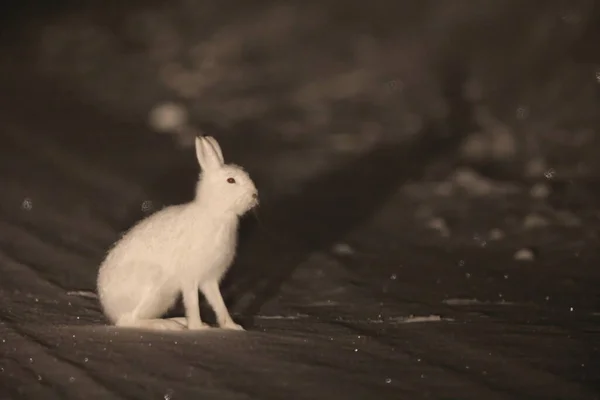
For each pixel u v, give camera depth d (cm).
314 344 939
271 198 2105
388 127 2931
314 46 3953
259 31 4116
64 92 3180
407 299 1265
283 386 789
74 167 2159
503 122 2745
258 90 3506
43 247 1473
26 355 879
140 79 3525
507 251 1633
